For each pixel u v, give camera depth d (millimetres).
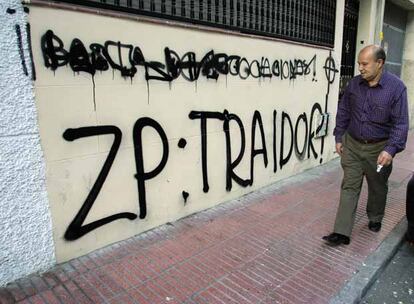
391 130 3262
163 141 3521
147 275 2844
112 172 3158
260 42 4504
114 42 3012
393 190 5145
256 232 3646
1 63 2402
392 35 9578
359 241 3561
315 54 5629
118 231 3299
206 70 3840
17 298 2504
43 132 2674
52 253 2850
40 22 2562
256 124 4652
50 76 2660
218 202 4301
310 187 5051
